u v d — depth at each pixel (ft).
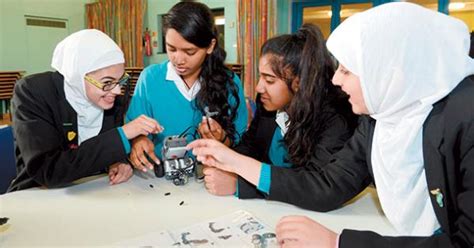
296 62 3.47
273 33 14.98
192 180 3.55
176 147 3.42
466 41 2.08
